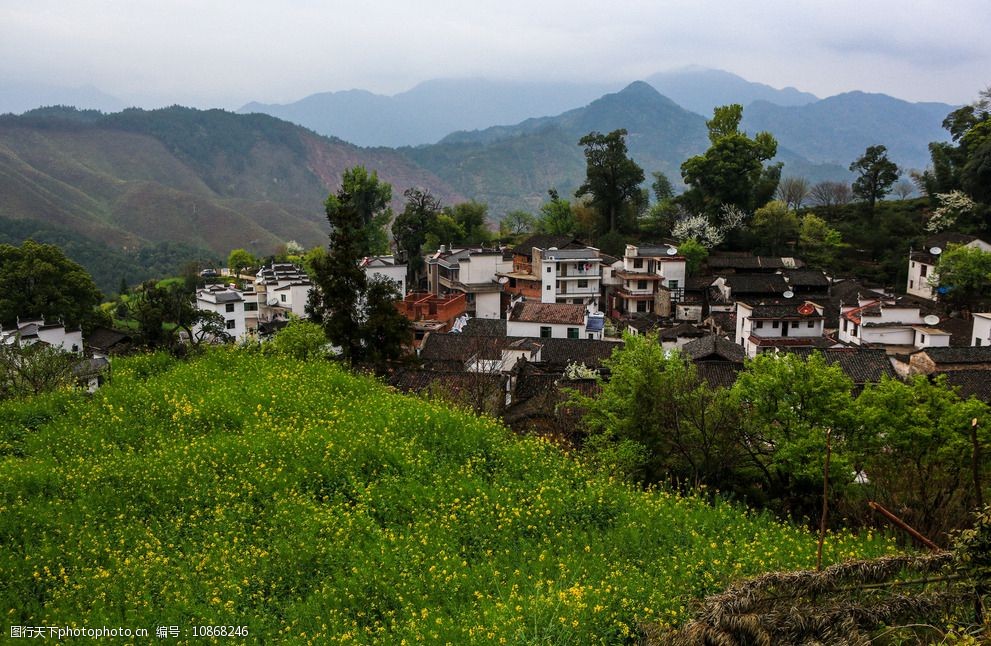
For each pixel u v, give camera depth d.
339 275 33.62
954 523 19.66
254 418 21.09
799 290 71.06
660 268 73.31
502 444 21.02
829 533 18.23
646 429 24.20
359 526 15.70
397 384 34.03
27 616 12.56
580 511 17.30
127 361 26.89
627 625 12.41
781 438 22.38
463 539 15.76
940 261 62.56
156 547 14.65
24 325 55.12
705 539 16.17
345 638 11.87
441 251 82.81
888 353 47.25
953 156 88.75
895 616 11.56
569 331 55.09
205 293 73.31
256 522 15.95
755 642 11.04
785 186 104.38
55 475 17.16
